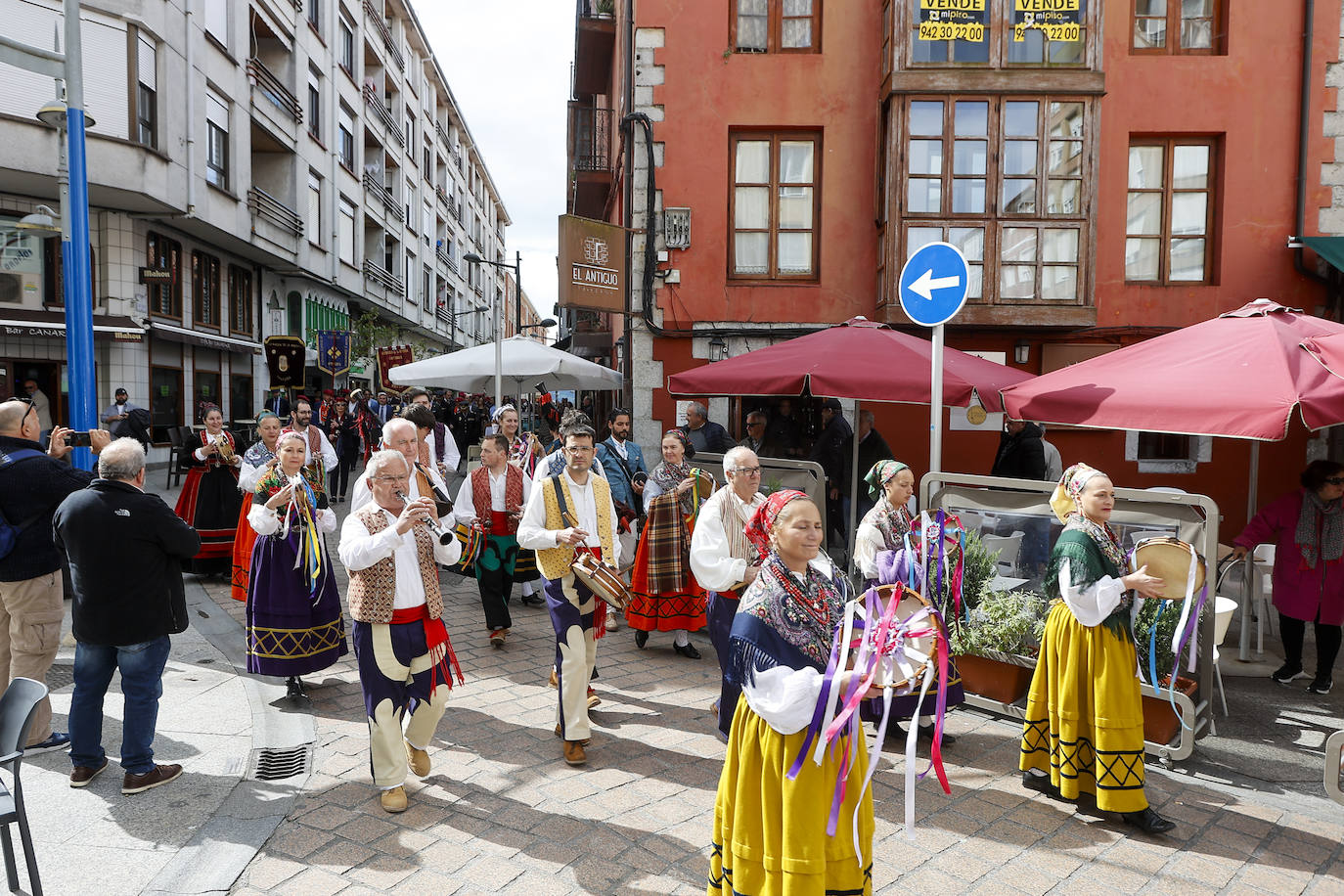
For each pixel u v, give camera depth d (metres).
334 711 5.09
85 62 15.45
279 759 4.36
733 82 10.71
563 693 4.41
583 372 10.07
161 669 4.04
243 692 5.33
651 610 6.26
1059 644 3.93
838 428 9.01
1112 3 10.45
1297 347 5.25
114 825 3.65
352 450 16.59
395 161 37.44
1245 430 4.80
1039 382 6.24
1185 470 10.48
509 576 6.55
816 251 10.89
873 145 10.74
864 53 10.70
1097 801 3.81
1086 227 10.08
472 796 3.99
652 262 10.71
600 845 3.56
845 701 2.45
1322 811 3.96
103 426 14.67
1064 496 3.98
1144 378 5.51
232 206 19.92
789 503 2.63
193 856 3.40
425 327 43.53
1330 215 10.41
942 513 4.89
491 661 6.14
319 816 3.78
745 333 10.74
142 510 3.89
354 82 30.77
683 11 10.68
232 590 6.93
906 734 4.88
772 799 2.54
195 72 18.05
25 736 2.91
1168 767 4.45
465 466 19.00
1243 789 4.20
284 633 5.07
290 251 23.67
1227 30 10.46
